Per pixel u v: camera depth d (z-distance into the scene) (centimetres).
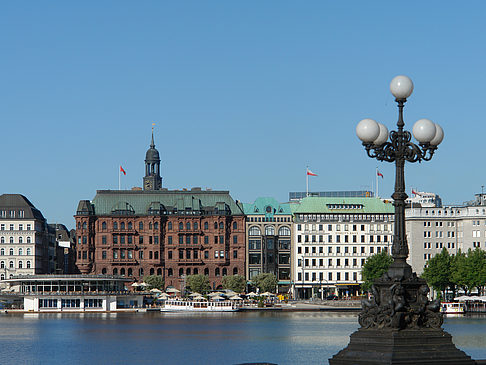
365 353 4734
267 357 10650
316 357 10556
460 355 4734
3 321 19200
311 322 18238
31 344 12975
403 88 4909
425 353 4681
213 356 10931
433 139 5047
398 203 4953
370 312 4909
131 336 14375
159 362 10319
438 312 4922
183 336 14300
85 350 11944
